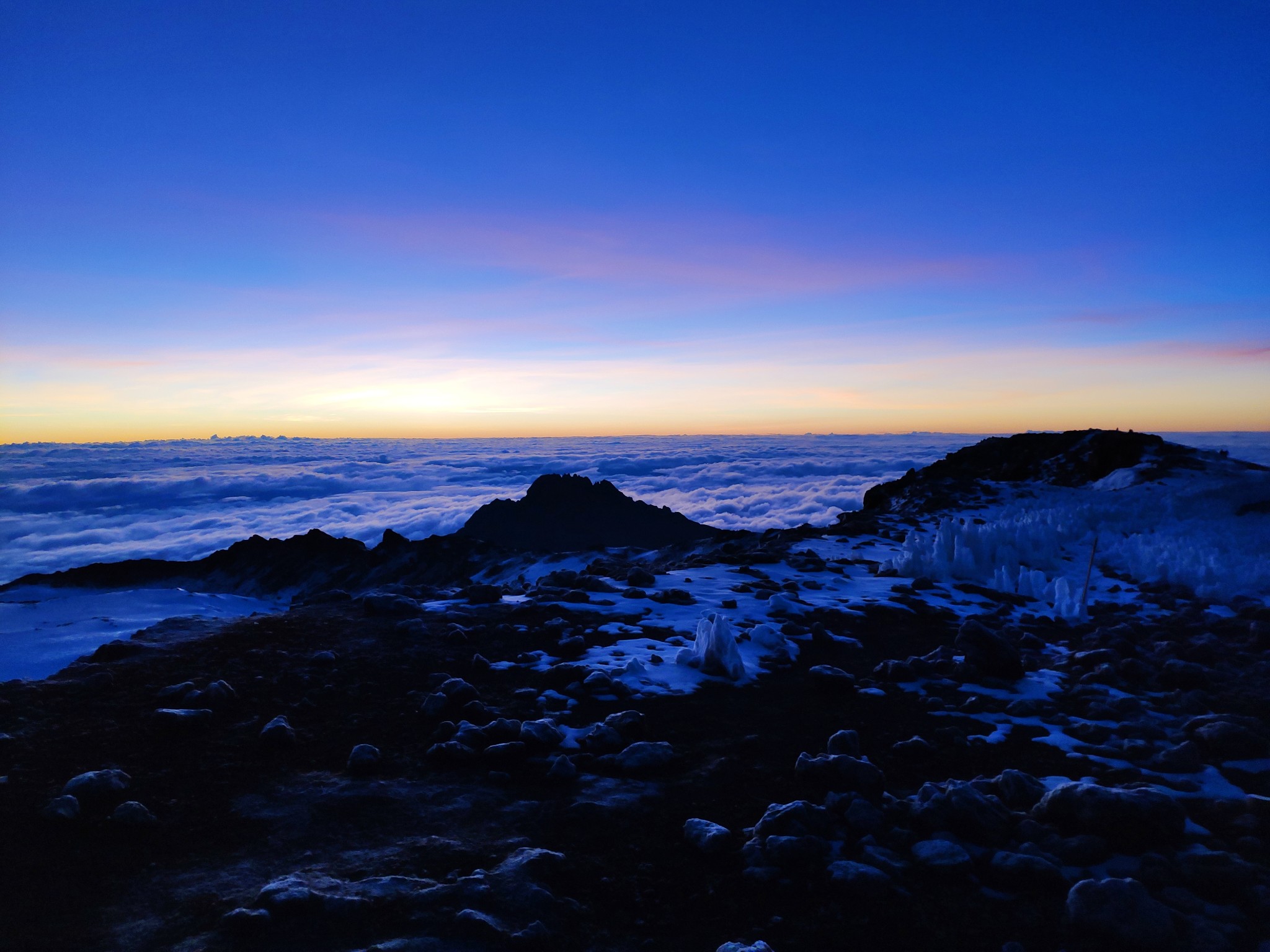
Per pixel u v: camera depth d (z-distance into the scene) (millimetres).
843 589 14383
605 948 3760
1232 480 28344
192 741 6234
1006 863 4543
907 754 6465
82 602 17344
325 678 8023
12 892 3979
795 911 4152
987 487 33656
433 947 3592
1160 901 4246
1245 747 6445
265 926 3678
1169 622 12672
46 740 6082
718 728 7008
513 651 9305
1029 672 9328
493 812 5199
